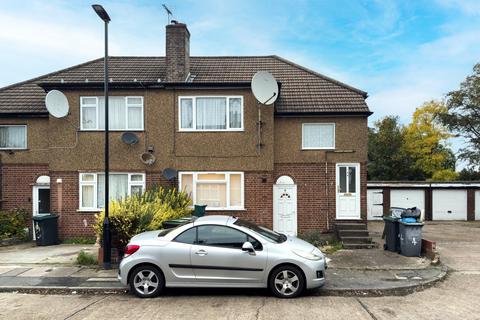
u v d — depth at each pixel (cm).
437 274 916
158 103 1470
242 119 1461
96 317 650
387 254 1146
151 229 1020
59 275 923
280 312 668
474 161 3200
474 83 3145
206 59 1898
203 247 759
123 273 768
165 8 1540
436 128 3759
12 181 1588
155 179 1471
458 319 639
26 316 661
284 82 1716
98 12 970
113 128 1476
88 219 1469
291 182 1525
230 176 1473
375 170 3831
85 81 1582
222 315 654
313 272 749
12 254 1194
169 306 706
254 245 762
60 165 1480
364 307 698
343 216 1510
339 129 1522
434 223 2298
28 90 1711
